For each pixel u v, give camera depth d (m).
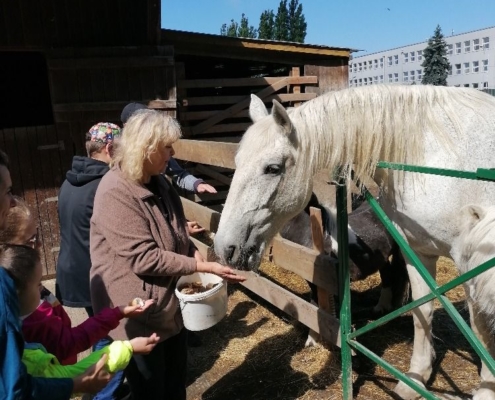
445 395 2.73
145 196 1.97
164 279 2.06
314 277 2.93
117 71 5.29
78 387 1.39
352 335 2.49
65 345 1.64
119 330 2.05
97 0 5.15
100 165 2.53
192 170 7.12
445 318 3.80
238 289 4.61
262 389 2.97
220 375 3.18
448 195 2.24
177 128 1.97
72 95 5.24
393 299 3.83
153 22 5.04
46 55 5.11
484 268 1.48
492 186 2.25
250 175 2.21
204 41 6.50
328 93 2.35
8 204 1.33
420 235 2.45
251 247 2.26
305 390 2.91
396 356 3.24
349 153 2.24
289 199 2.28
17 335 1.19
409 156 2.30
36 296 1.40
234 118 7.44
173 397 2.31
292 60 7.18
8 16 4.92
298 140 2.21
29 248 1.41
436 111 2.30
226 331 3.79
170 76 5.41
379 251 3.57
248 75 9.01
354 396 2.81
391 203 2.48
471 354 3.23
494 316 1.52
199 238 5.43
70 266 2.61
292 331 3.67
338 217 2.44
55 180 5.32
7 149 5.10
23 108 7.33
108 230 1.94
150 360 2.06
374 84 2.38
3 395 1.14
